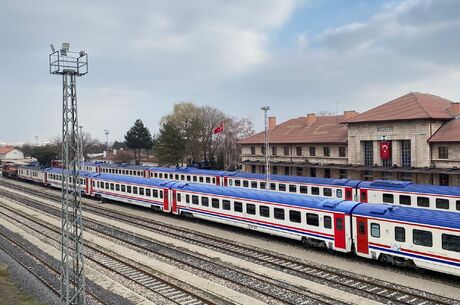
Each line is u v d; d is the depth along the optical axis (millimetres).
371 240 22469
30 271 23609
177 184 38000
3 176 89438
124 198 45094
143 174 64812
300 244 27734
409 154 46906
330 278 20703
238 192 31188
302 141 59406
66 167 16531
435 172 41500
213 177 51188
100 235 31938
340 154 55000
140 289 20141
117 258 25312
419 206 31188
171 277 21672
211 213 33500
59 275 22734
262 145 66688
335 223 24172
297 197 27078
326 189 37625
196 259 24719
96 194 50344
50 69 15719
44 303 18766
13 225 37188
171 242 29141
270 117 73000
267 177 42719
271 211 28328
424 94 52250
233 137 96000
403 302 17281
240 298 18484
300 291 19016
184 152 83062
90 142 152875
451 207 29297
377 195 33844
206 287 20031
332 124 61531
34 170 71125
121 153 125188
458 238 18953
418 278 20547
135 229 33719
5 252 27906
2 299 19094
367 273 21391
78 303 17656
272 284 19938
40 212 43344
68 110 16281
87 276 22250
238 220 30969
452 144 42938
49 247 29031
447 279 20359
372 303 17469
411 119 45406
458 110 47000
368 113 51625
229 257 24984
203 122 89562
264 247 27141
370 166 49281
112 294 19547
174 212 37875
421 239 20359
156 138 89688
